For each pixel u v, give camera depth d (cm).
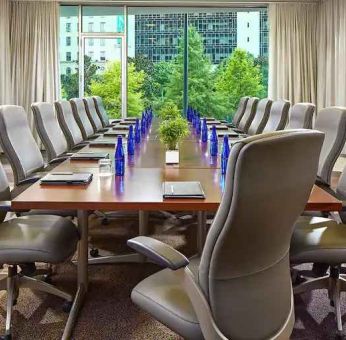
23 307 240
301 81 836
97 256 313
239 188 119
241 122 617
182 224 392
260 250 133
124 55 856
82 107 525
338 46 775
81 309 237
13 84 823
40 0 810
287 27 827
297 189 133
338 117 277
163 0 814
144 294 153
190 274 134
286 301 148
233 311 132
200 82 879
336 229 218
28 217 241
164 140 276
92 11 848
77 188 206
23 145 292
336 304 222
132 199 184
